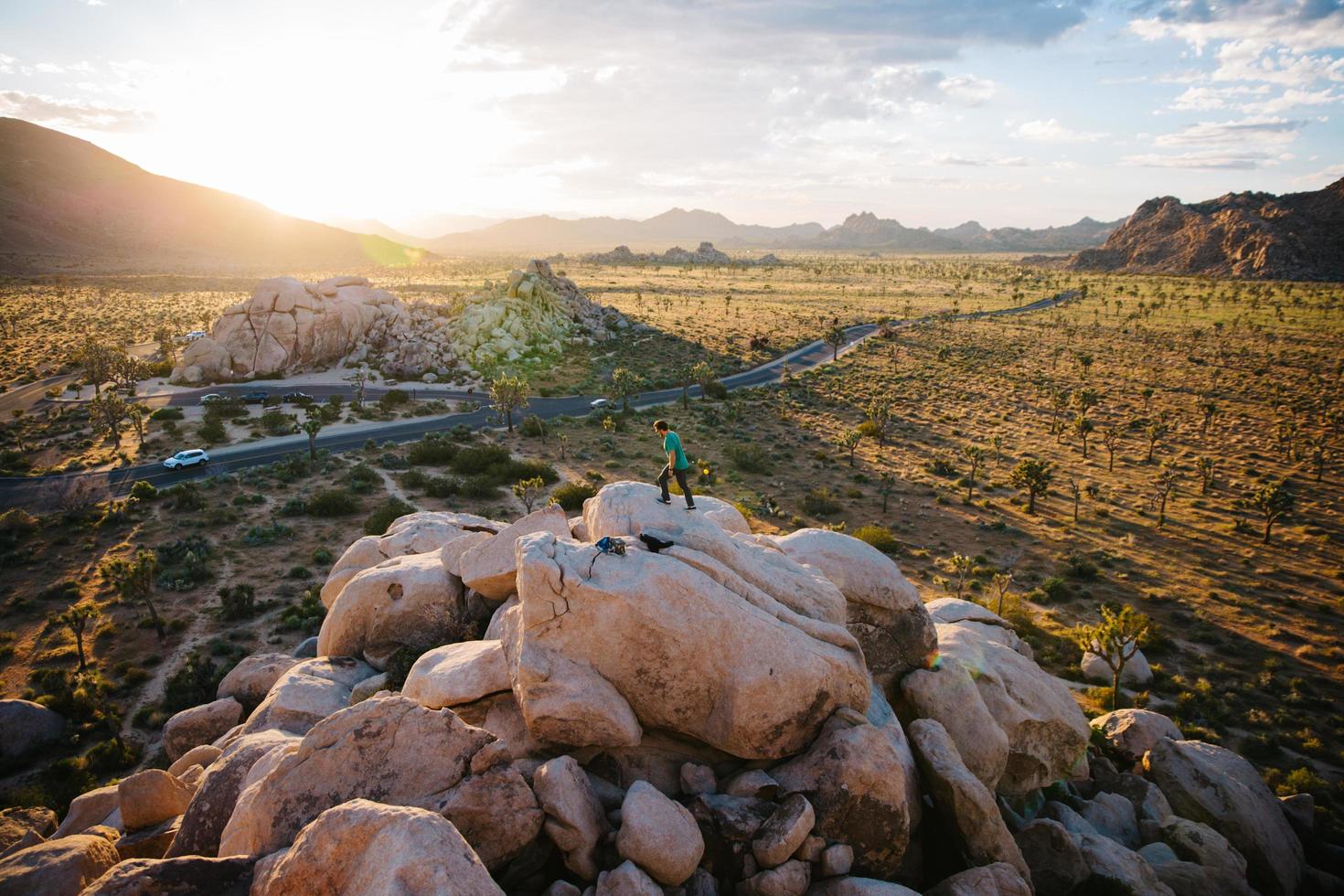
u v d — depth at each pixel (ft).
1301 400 343.05
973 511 216.74
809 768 42.60
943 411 341.21
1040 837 48.93
